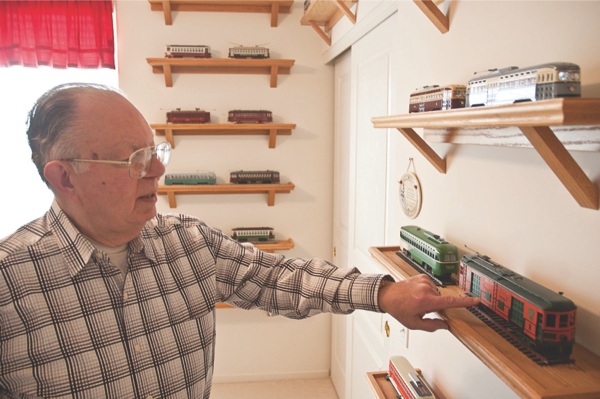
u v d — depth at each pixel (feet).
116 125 2.82
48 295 2.83
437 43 4.11
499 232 3.30
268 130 9.62
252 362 10.39
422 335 4.65
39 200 9.54
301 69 9.53
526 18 2.91
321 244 10.12
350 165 8.09
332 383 10.36
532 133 2.27
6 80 9.04
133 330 3.06
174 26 9.16
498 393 3.30
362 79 7.21
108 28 8.82
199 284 3.47
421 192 4.60
